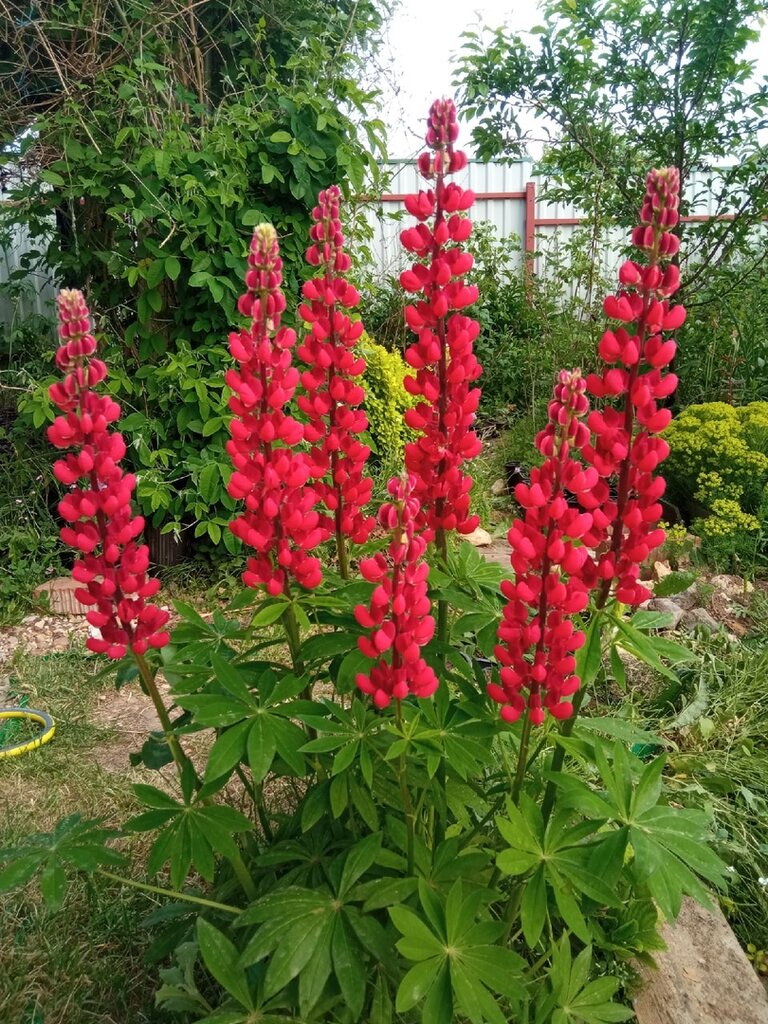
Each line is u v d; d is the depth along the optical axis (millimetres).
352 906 1456
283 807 2584
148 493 4238
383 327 8211
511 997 1307
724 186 6348
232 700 1566
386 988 1524
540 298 7879
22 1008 1987
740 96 5996
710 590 4227
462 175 9102
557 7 5961
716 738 3125
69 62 4645
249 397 1496
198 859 1480
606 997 1625
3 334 5762
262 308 1480
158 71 4812
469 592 1883
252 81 5324
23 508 4930
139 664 1604
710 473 5020
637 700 3369
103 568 1521
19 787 2930
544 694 1464
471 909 1388
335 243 1727
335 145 4672
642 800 1524
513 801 1604
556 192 6863
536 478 1376
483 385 8055
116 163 4332
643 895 2021
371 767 1458
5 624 4402
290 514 1555
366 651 1350
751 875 2520
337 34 5484
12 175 4887
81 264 4742
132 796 2826
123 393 4758
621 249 7449
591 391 1449
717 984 1992
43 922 2211
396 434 5941
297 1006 1509
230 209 4516
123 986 2016
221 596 4605
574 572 1372
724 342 6391
